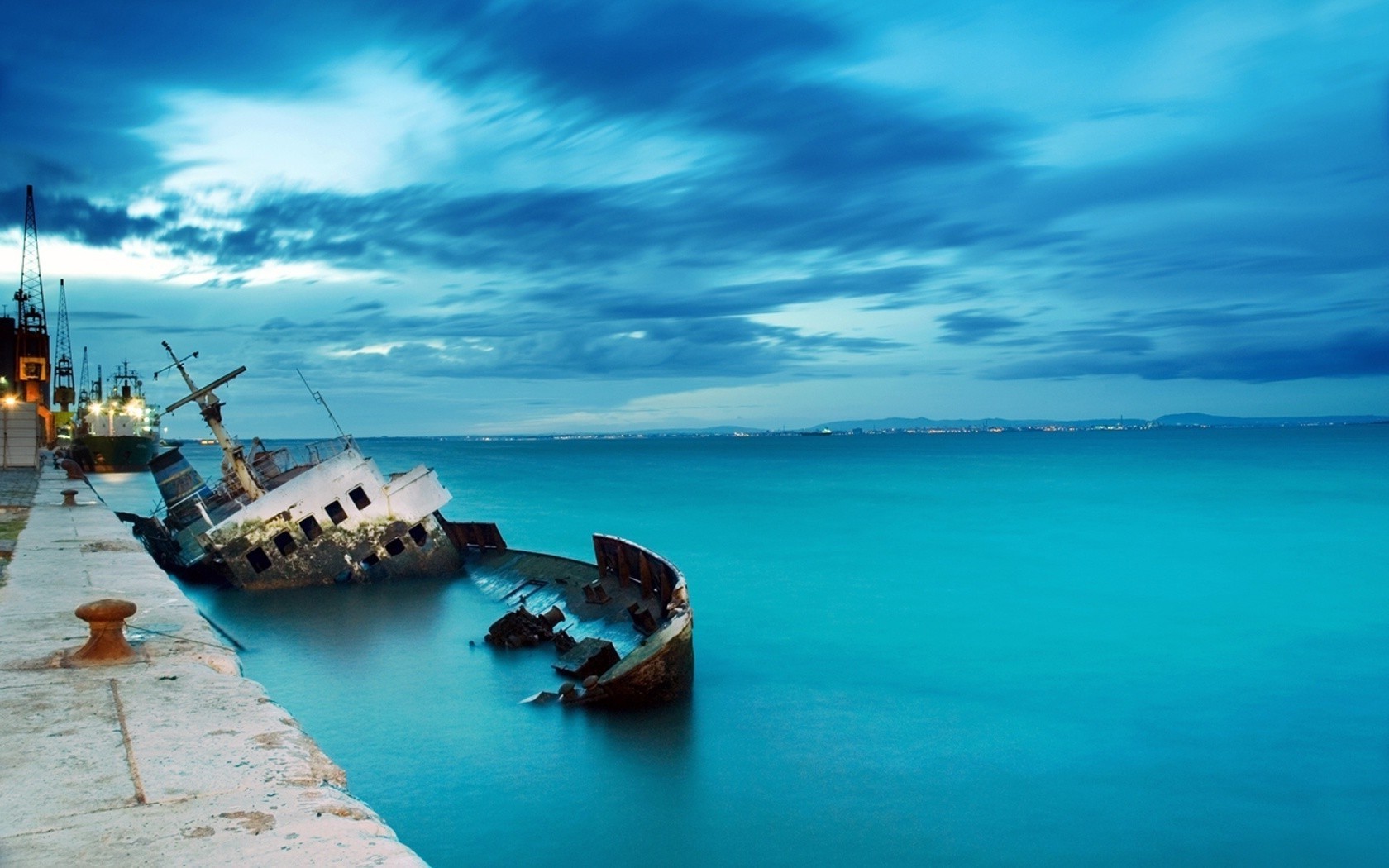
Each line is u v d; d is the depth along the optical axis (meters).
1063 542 59.62
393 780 20.20
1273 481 108.88
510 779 20.23
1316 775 21.00
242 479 39.97
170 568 40.34
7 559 17.50
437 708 24.61
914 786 20.22
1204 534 63.00
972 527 68.12
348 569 38.38
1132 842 17.88
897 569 49.50
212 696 7.76
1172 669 29.72
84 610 8.82
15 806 5.28
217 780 5.75
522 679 27.08
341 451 40.09
